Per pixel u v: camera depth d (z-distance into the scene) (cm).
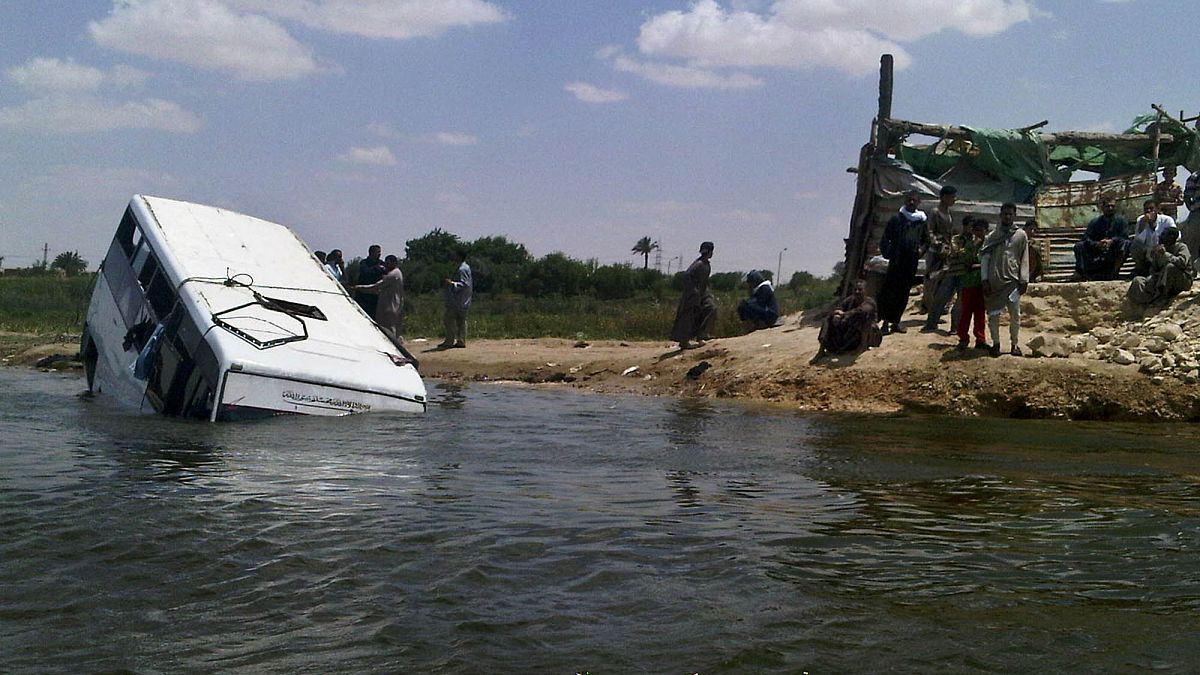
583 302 4066
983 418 1273
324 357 1116
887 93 1838
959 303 1493
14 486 707
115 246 1355
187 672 412
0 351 2067
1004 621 486
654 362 1744
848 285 1895
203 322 1077
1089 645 457
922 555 593
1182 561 584
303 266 1345
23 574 522
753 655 439
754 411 1320
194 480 739
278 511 654
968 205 1778
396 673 414
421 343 2298
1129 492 780
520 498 721
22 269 5722
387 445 928
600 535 623
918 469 874
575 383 1728
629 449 964
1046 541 627
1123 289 1505
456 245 5647
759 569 561
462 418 1157
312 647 439
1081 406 1272
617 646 446
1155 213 1579
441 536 609
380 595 504
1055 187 1839
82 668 413
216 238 1291
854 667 429
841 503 730
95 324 1366
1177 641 462
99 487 709
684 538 621
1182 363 1295
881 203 1836
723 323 2270
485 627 465
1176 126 1872
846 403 1365
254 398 1040
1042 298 1555
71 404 1209
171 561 547
